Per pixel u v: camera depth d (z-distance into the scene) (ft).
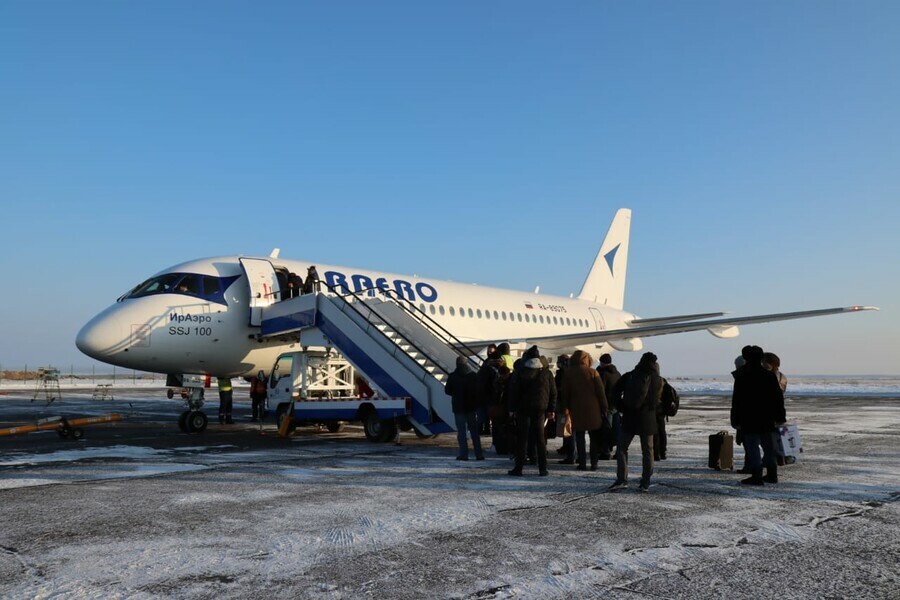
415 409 45.06
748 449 29.81
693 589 15.37
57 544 18.88
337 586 15.47
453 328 80.02
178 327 58.49
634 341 87.10
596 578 16.12
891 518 22.66
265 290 62.13
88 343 55.47
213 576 16.14
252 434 53.83
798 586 15.60
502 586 15.53
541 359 32.50
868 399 123.54
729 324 71.31
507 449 39.32
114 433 54.80
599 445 34.01
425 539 19.63
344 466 34.55
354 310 50.52
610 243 122.72
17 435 52.75
